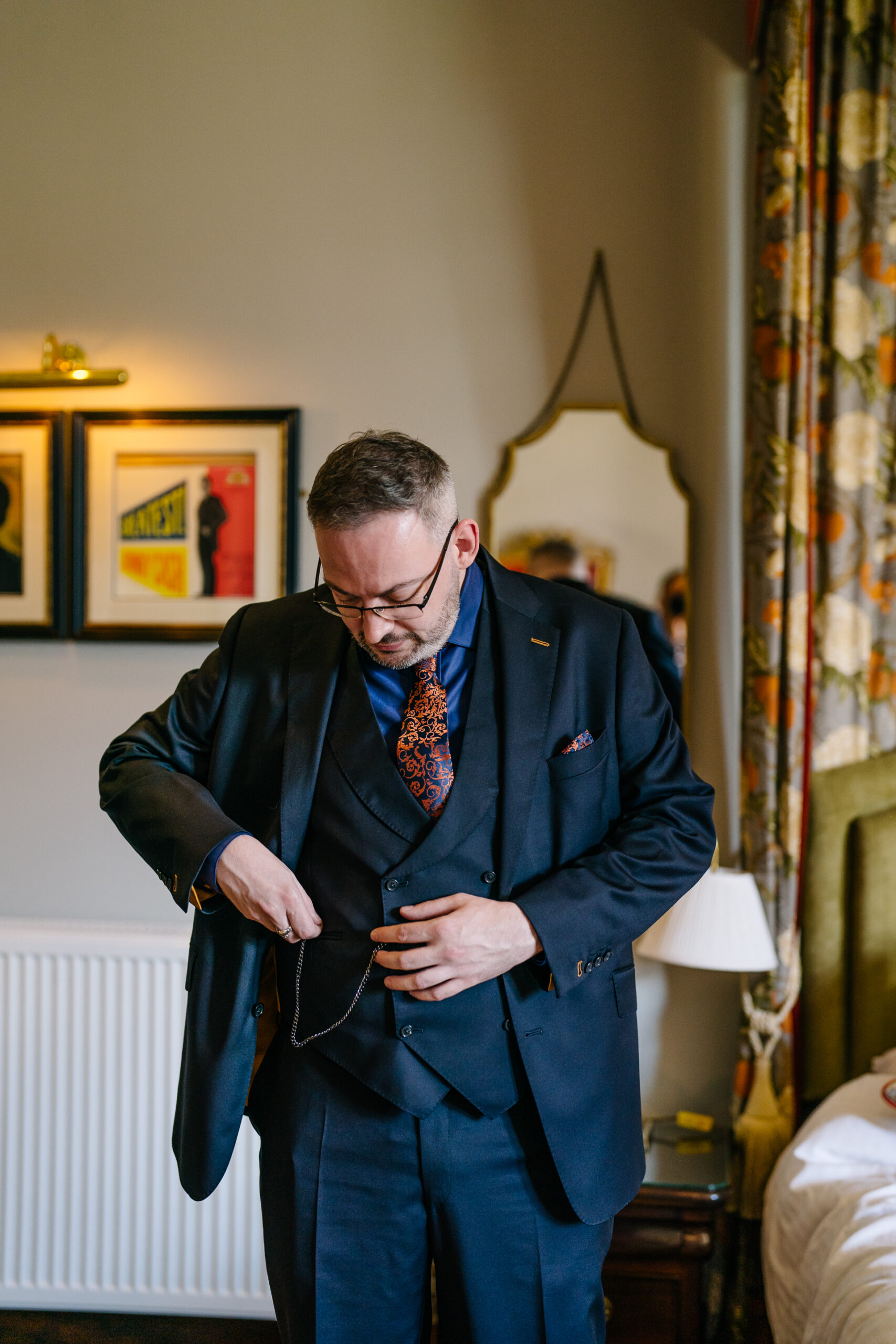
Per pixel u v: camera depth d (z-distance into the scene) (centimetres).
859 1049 237
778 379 234
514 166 264
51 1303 242
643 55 261
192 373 271
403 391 266
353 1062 122
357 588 115
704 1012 253
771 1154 230
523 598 136
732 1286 225
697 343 258
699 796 134
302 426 268
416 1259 124
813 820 240
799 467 235
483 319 264
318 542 117
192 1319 241
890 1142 196
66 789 270
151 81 274
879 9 241
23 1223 243
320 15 270
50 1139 243
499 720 128
